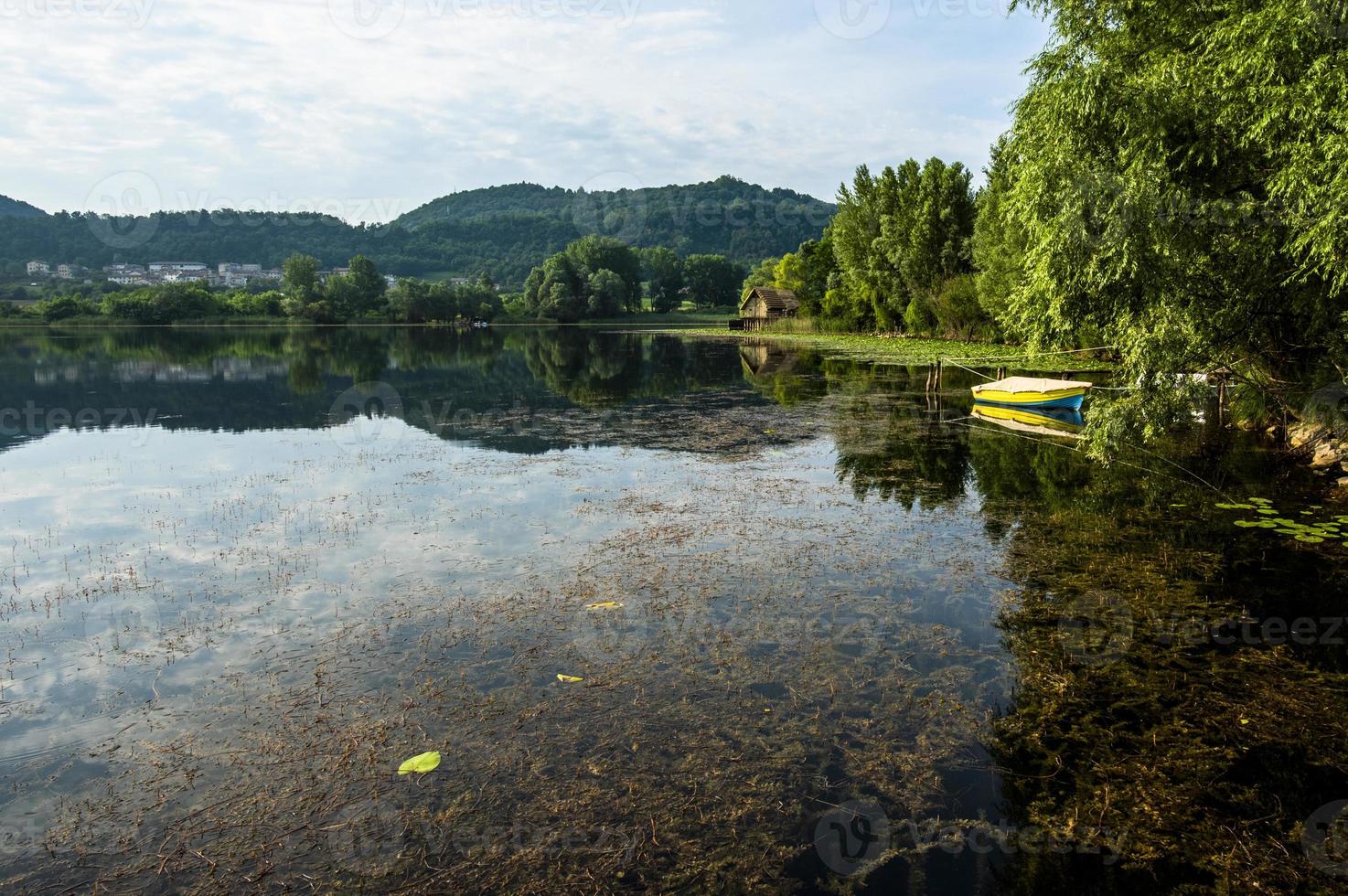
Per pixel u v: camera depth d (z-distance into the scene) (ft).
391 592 23.35
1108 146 30.68
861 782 14.11
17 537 29.07
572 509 32.58
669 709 16.53
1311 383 37.83
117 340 156.25
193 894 11.57
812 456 43.70
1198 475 37.01
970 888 11.52
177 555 26.84
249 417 59.82
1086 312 32.55
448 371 100.01
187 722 16.25
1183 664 18.34
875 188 153.58
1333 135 24.07
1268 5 26.45
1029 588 23.18
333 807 13.51
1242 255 29.78
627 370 101.96
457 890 11.62
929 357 106.32
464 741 15.39
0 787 14.23
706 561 25.89
